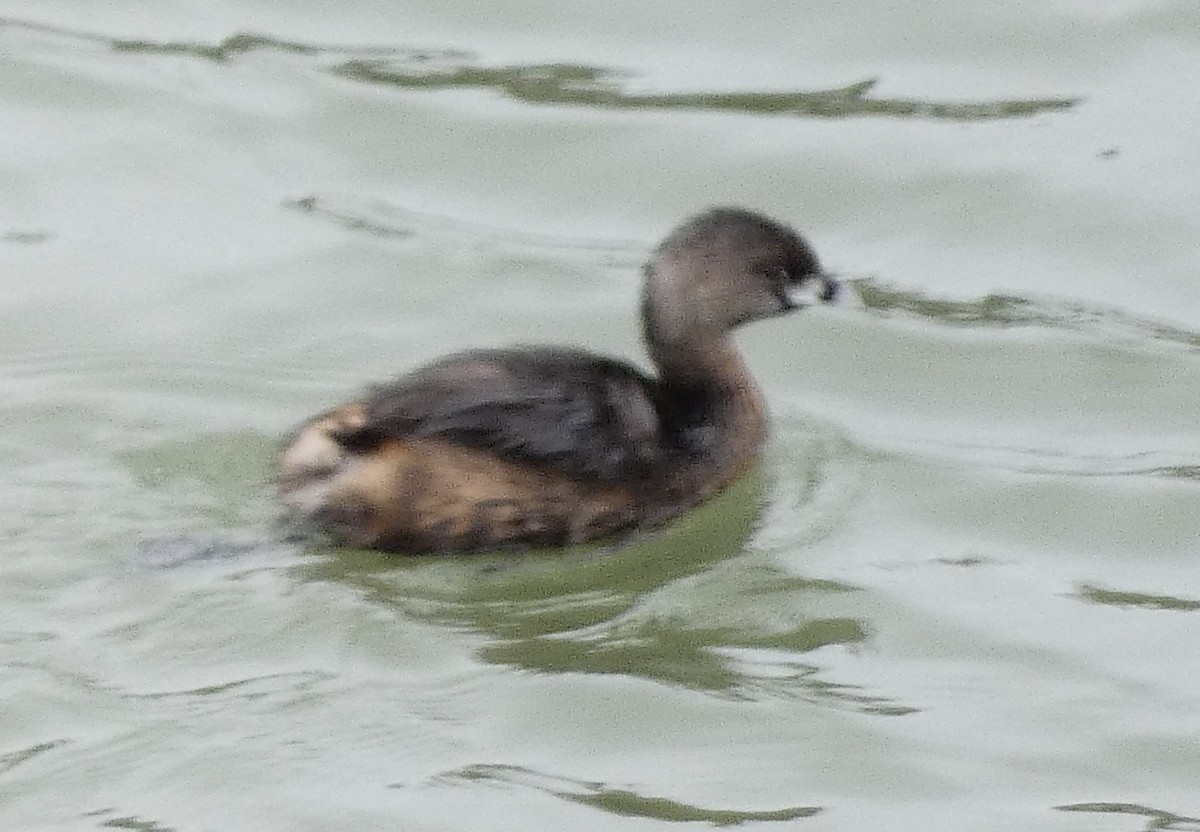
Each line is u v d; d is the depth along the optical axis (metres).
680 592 13.23
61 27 18.64
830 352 15.91
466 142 17.58
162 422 14.45
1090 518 14.20
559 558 13.45
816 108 17.75
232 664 12.27
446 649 12.51
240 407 14.74
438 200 17.08
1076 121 17.61
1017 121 17.61
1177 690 12.57
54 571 12.86
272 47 18.50
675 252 14.21
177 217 16.86
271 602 12.70
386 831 11.16
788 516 14.06
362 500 13.14
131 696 11.96
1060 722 12.28
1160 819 11.54
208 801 11.32
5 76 18.14
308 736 11.78
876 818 11.48
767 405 15.02
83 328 15.59
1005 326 16.03
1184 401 15.33
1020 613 13.23
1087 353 15.79
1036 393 15.47
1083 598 13.42
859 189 17.12
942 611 13.20
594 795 11.52
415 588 13.03
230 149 17.50
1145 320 16.03
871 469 14.61
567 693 12.23
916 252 16.67
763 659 12.67
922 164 17.27
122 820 11.17
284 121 17.75
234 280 16.17
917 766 11.87
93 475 13.78
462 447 13.12
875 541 13.87
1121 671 12.72
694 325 14.19
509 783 11.55
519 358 13.61
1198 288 16.28
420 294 16.14
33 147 17.47
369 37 18.55
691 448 13.94
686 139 17.53
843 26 18.50
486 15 18.67
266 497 13.55
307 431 13.50
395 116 17.80
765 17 18.62
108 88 18.05
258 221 16.81
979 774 11.84
